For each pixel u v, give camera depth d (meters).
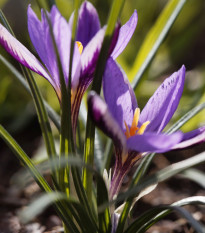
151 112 0.35
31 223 0.49
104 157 0.41
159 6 0.85
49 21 0.32
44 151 0.58
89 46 0.33
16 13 0.80
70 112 0.34
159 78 0.79
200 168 0.61
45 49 0.34
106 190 0.34
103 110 0.31
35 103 0.37
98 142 0.43
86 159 0.36
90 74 0.34
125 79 0.34
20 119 0.66
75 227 0.36
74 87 0.34
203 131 0.33
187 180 0.58
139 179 0.38
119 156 0.35
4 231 0.48
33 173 0.35
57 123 0.41
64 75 0.34
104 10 0.80
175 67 0.85
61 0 0.69
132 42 0.77
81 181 0.35
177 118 0.60
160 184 0.58
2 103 0.67
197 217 0.50
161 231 0.49
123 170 0.35
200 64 0.85
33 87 0.37
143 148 0.32
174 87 0.35
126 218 0.36
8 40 0.33
